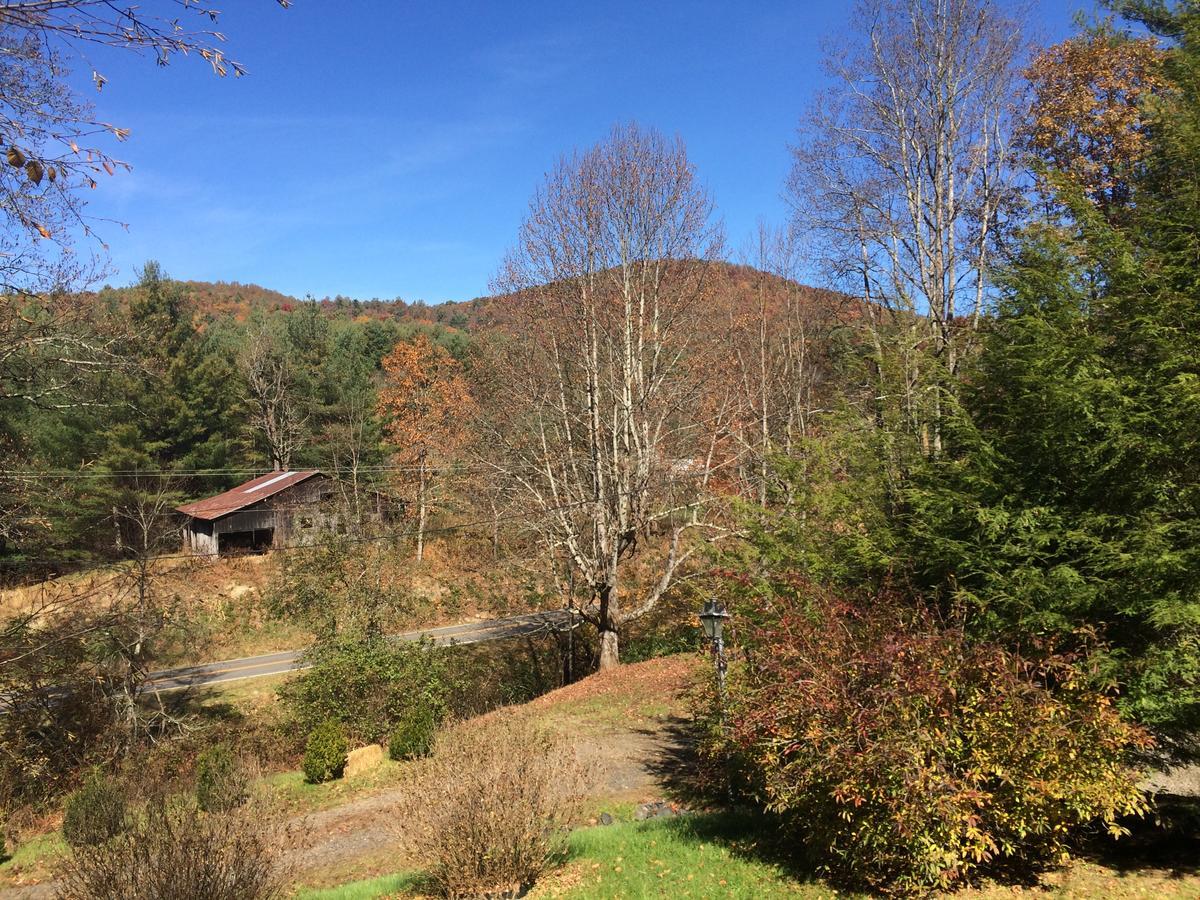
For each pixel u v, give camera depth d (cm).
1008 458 796
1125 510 746
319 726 1661
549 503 2278
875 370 1305
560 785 980
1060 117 1838
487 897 751
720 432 2453
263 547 3741
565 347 2277
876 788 626
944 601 824
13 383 1423
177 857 643
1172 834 774
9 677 1723
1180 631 689
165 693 2681
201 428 3859
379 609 2234
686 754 1359
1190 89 831
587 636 2866
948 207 1873
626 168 2191
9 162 506
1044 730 629
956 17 1877
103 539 2969
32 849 1391
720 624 965
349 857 1106
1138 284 773
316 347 5162
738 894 710
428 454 3828
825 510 966
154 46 454
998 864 711
